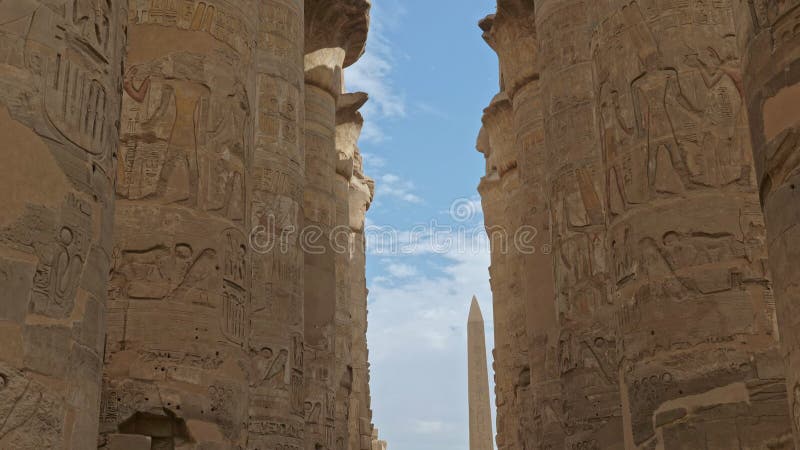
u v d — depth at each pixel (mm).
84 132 5562
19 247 4922
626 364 9367
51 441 4922
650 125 9602
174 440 9406
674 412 8711
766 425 8359
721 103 9461
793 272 5277
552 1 17453
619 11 10188
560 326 15734
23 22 5230
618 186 9828
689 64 9594
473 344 47812
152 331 9609
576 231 15805
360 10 23203
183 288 9891
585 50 16797
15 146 5027
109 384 9320
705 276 8953
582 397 15016
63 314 5137
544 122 17234
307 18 22828
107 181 5816
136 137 10250
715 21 9734
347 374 25984
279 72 17188
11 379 4738
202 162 10414
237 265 10484
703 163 9289
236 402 10008
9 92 5055
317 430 19188
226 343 10047
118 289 9727
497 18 23344
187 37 10750
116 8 6219
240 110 11039
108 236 5812
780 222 5426
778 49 5547
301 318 16547
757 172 5766
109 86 5969
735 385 8539
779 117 5496
